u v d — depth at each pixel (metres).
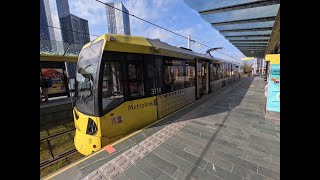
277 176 2.81
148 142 4.14
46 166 4.73
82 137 4.52
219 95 10.91
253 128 4.91
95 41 4.82
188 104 8.24
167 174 2.96
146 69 5.33
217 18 8.27
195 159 3.38
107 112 4.36
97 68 4.26
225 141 4.11
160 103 5.98
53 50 11.45
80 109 4.66
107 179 2.87
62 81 12.92
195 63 8.97
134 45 4.98
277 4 6.36
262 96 10.32
